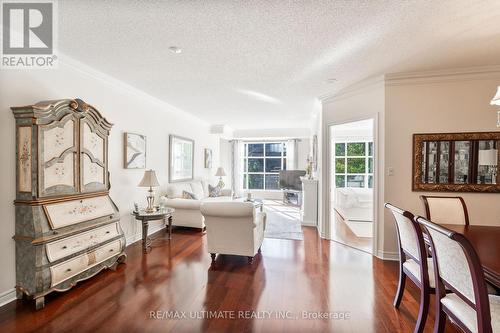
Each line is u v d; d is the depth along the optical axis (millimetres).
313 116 6113
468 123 3096
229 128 8414
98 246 2684
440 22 2014
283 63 2881
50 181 2289
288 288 2531
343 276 2816
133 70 3137
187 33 2223
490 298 1507
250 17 1967
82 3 1802
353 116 3756
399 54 2635
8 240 2205
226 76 3336
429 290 1779
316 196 5199
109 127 3029
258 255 3465
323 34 2225
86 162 2689
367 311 2148
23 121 2199
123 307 2178
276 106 5148
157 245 3873
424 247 1775
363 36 2258
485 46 2451
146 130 4309
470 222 3109
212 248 3180
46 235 2195
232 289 2504
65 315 2057
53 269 2207
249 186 9430
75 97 2912
